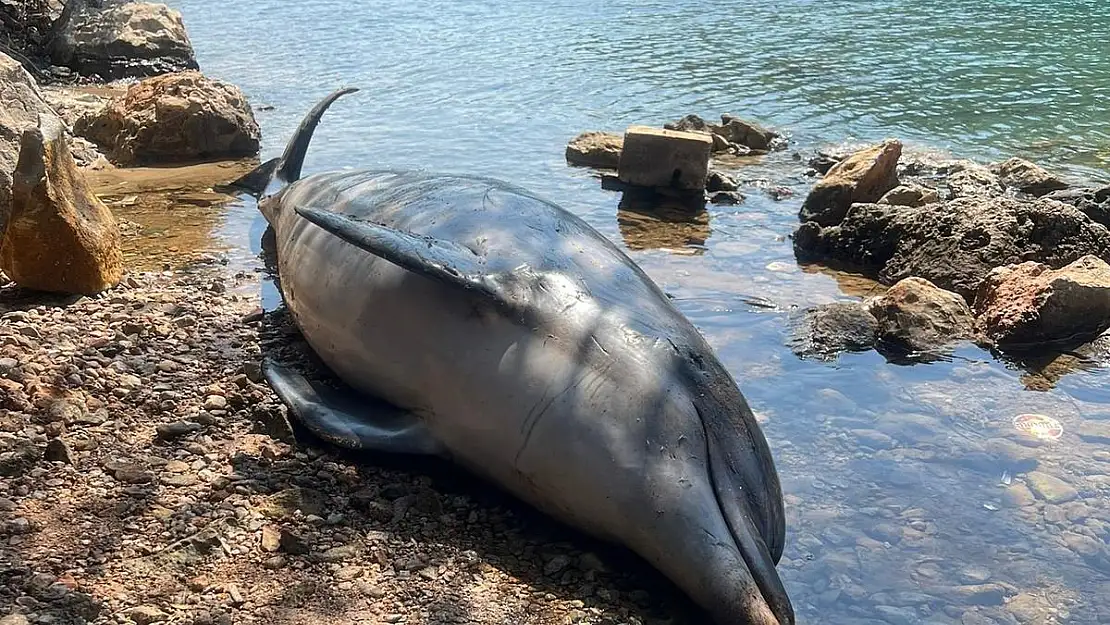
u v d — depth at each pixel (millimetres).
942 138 14297
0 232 7988
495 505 5422
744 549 4793
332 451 5715
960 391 7004
